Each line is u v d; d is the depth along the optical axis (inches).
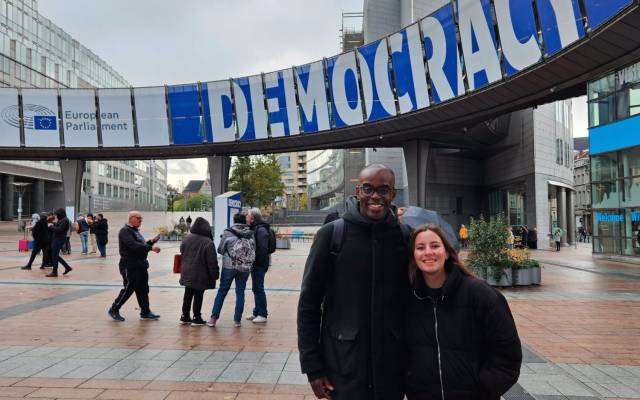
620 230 813.9
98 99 1433.3
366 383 87.3
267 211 2048.5
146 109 1430.9
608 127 831.1
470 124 1120.2
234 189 2041.1
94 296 381.4
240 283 282.5
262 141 1379.2
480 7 860.6
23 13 2500.0
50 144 1467.8
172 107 1418.6
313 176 4097.0
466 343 86.0
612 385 181.0
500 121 1416.1
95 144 1465.3
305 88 1259.8
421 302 90.4
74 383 179.0
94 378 185.2
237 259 275.1
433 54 994.1
